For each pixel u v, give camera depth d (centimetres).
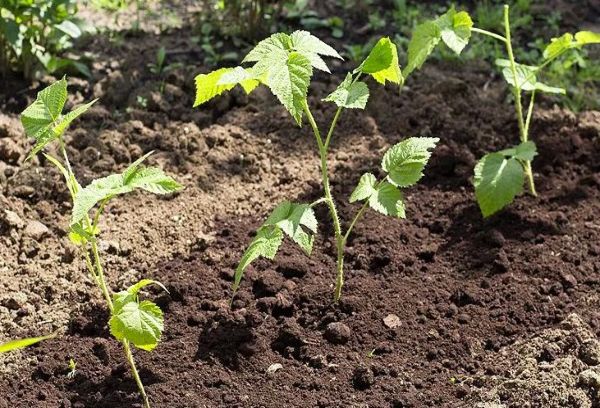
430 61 274
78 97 258
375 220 234
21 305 216
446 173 244
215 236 231
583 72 269
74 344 211
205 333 212
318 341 212
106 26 279
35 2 255
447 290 221
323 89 262
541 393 201
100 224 231
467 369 208
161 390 203
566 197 240
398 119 256
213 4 290
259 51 199
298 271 222
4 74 260
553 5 294
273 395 203
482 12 284
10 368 207
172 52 273
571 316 213
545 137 252
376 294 219
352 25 286
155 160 244
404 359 209
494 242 229
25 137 246
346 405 202
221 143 250
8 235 228
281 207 204
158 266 224
